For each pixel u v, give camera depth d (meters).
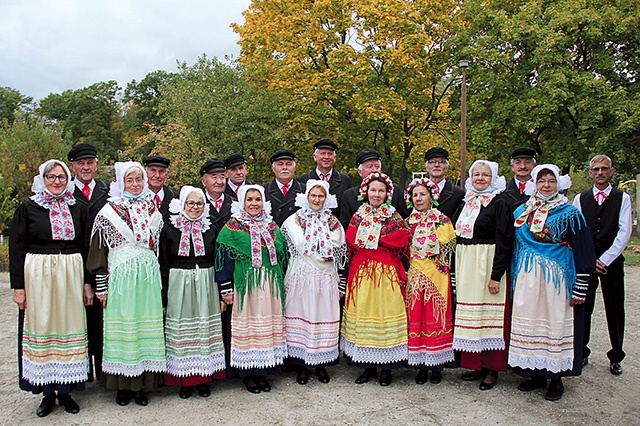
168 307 4.59
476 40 16.64
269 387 4.84
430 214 5.06
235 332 4.77
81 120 50.22
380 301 4.89
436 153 5.71
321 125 16.34
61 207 4.35
